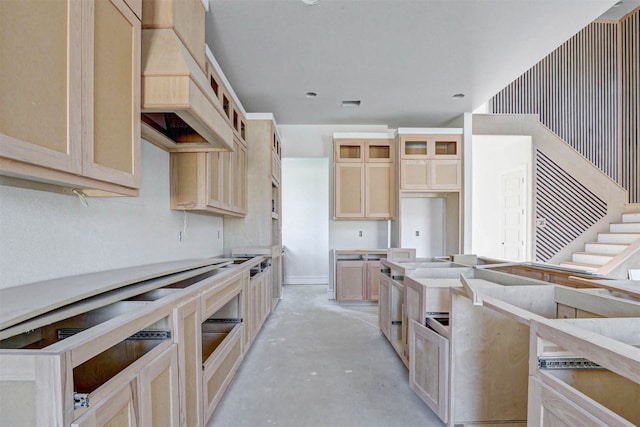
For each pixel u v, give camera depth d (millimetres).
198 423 1588
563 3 2318
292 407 2041
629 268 4781
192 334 1540
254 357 2811
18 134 880
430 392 1932
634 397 1093
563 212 5734
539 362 1091
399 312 2932
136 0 1459
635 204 5629
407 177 4746
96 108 1191
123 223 1939
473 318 1757
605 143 5957
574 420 892
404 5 2322
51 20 986
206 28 2580
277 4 2289
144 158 2178
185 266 2027
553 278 2262
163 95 1544
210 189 2582
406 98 4129
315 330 3559
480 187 7375
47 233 1380
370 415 1959
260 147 3986
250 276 3086
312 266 6426
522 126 5539
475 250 7562
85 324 1369
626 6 5641
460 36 2727
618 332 1110
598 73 5973
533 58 3105
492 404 1762
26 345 1246
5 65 843
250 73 3404
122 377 978
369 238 5324
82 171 1117
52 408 748
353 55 3037
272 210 4188
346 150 5137
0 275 1172
